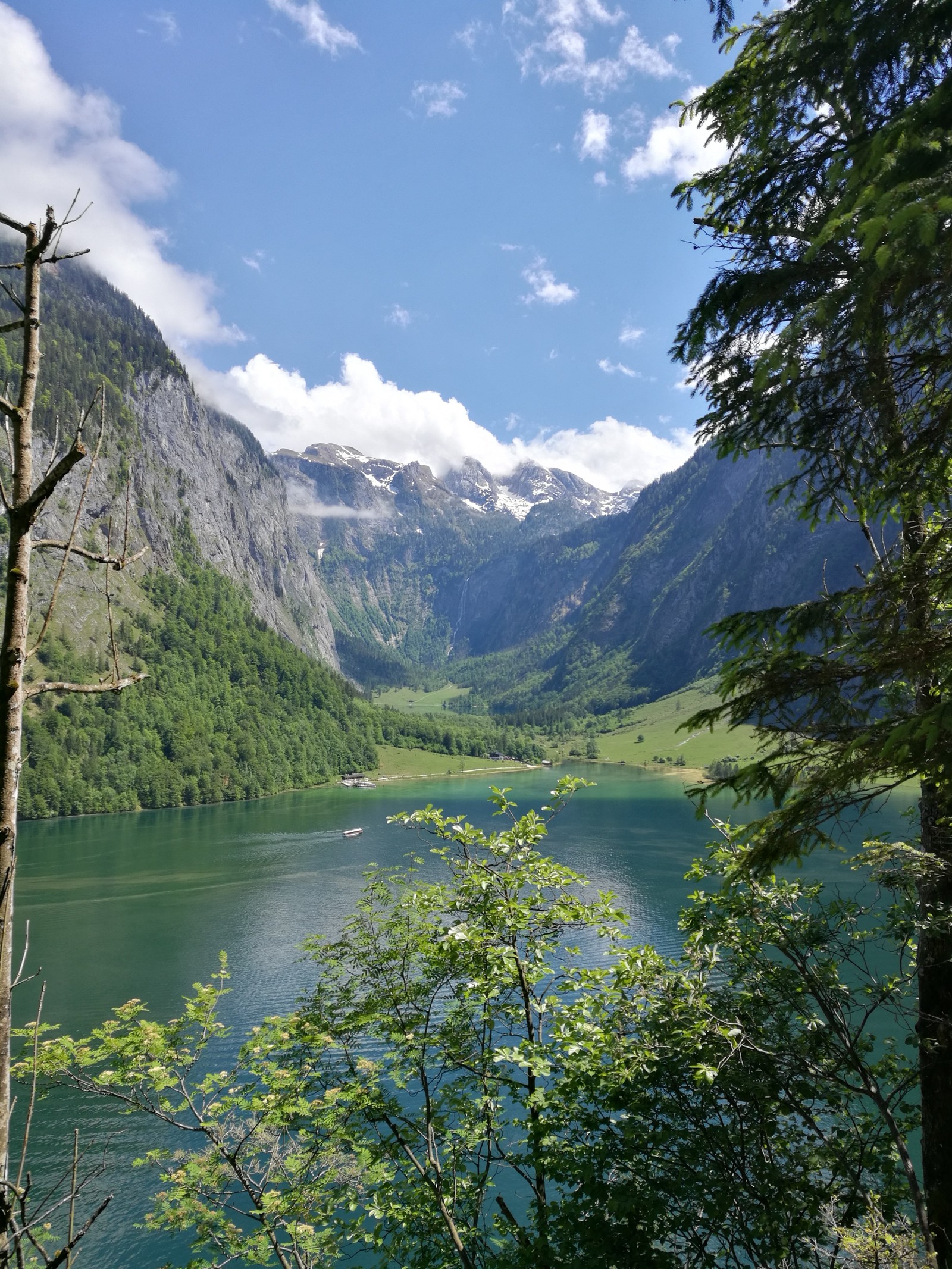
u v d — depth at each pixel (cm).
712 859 1105
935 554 714
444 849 1100
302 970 4841
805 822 745
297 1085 1040
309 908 6400
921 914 878
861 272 548
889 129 511
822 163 847
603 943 4194
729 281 851
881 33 652
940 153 489
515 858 1041
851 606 761
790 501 977
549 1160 921
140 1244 2406
